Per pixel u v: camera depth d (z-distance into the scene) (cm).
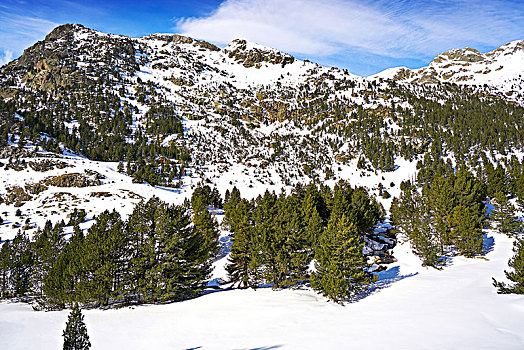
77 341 1278
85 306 3162
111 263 3064
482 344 1431
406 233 6256
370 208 6034
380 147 18875
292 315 2453
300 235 3681
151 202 3494
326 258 3153
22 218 8138
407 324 1939
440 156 17512
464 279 3434
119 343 1920
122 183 11606
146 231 3331
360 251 3123
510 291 2520
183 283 3347
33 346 2012
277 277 3644
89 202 9444
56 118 18662
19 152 12294
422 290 3138
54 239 4541
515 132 18100
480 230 5012
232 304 2948
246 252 3962
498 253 4919
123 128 19275
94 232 3369
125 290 3100
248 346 1742
